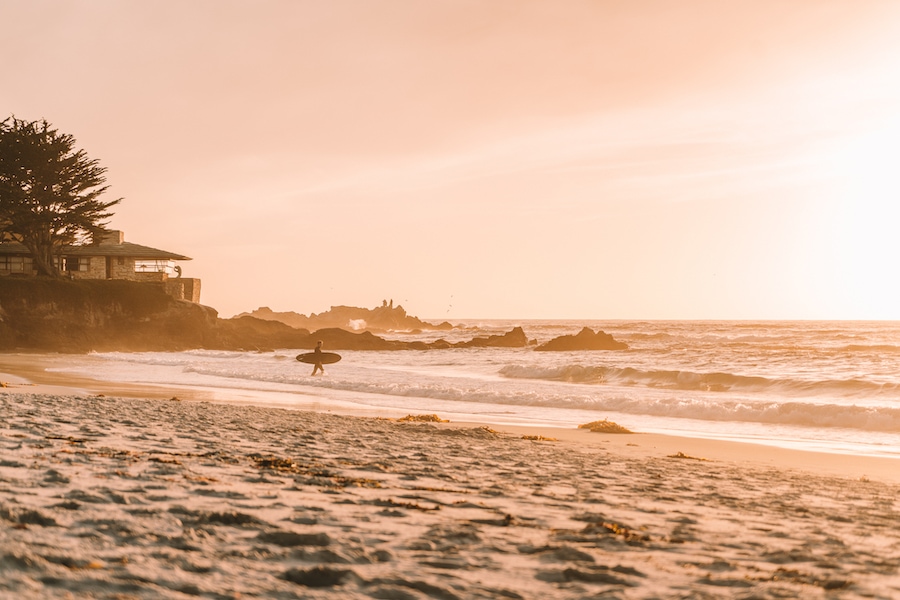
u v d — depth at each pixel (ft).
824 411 73.00
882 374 136.05
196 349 252.83
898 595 12.64
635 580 13.20
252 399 84.23
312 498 20.89
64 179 234.38
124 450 29.37
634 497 25.62
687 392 107.96
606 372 133.28
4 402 51.96
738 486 31.22
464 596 11.55
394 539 15.94
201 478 23.11
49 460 25.17
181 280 272.10
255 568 12.69
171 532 15.20
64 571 11.46
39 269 242.37
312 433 44.32
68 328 231.91
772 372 146.30
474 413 77.61
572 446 48.01
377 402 86.69
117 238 273.13
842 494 30.09
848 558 16.21
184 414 52.85
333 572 12.25
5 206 230.07
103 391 85.81
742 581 13.14
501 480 28.22
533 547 15.65
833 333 390.83
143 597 10.50
